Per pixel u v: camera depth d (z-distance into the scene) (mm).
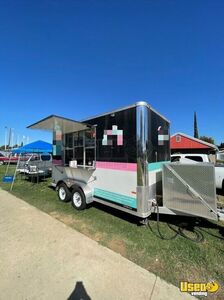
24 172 11453
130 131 3908
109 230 3824
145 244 3273
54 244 3266
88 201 4887
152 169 4078
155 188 4223
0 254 2961
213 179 3221
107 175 4426
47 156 13477
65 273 2504
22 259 2820
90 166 4930
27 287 2250
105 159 4477
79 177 5422
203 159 8906
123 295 2137
